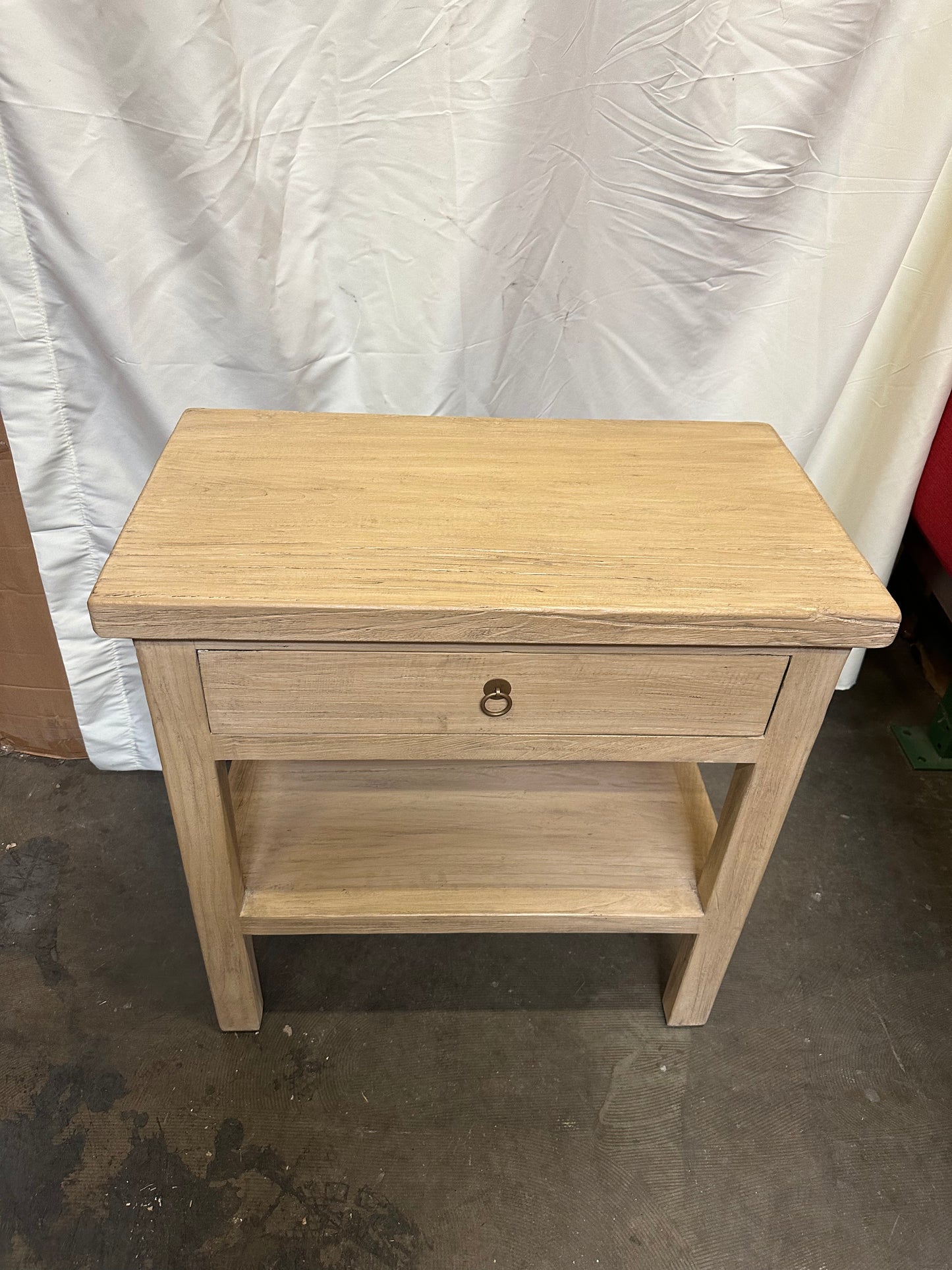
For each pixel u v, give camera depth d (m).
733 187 1.08
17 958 1.13
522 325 1.17
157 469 0.85
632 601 0.70
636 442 0.96
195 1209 0.90
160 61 0.92
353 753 0.80
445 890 0.94
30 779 1.39
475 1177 0.94
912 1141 0.99
